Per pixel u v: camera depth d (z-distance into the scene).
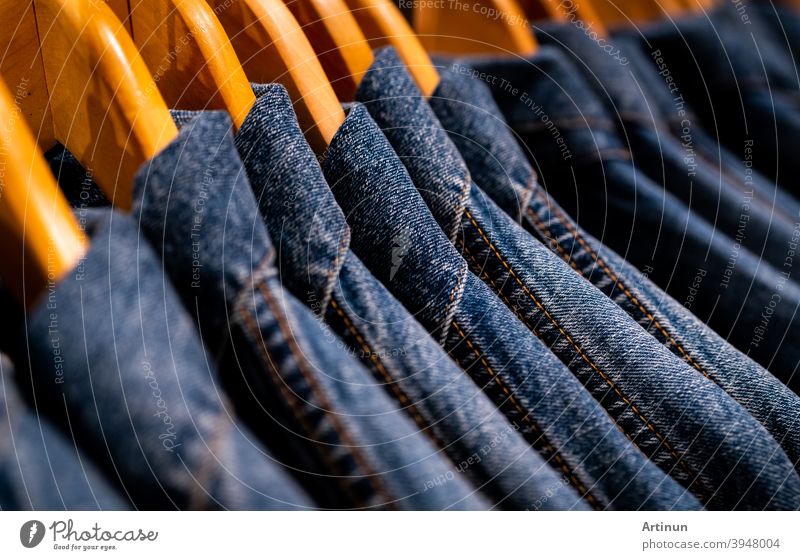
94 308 0.25
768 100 0.69
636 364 0.37
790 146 0.68
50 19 0.31
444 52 0.60
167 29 0.35
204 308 0.28
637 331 0.39
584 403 0.35
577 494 0.33
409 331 0.32
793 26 0.77
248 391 0.32
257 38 0.39
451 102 0.47
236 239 0.29
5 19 0.31
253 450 0.26
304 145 0.33
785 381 0.49
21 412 0.24
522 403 0.34
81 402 0.24
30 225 0.26
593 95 0.58
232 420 0.26
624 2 0.70
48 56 0.32
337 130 0.37
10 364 0.26
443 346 0.35
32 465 0.23
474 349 0.35
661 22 0.70
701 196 0.60
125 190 0.32
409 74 0.43
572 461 0.34
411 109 0.41
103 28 0.31
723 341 0.44
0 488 0.23
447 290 0.34
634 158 0.62
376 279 0.33
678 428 0.36
